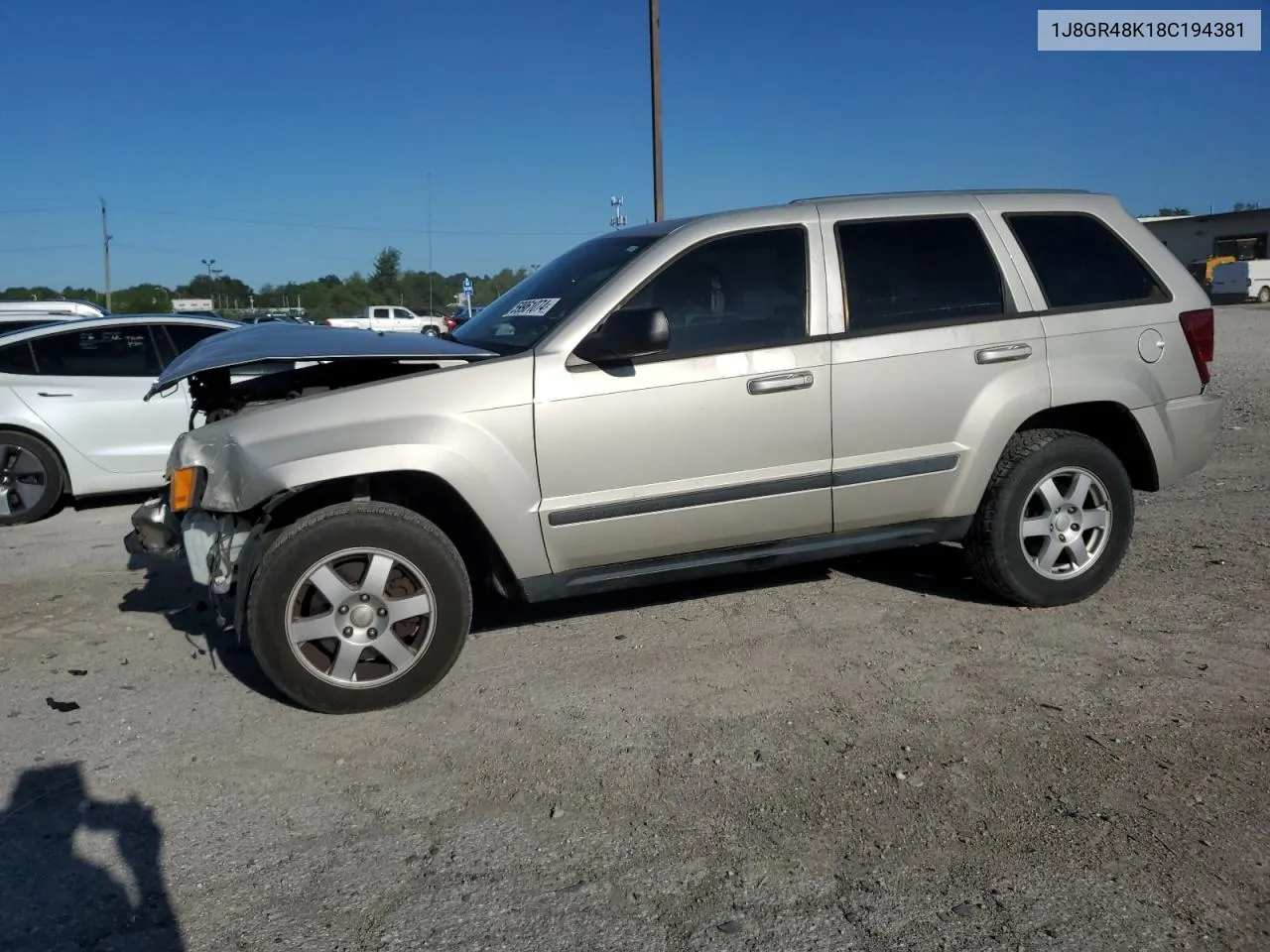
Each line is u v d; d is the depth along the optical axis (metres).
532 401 4.25
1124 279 5.20
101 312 13.12
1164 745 3.74
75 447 8.05
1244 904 2.84
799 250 4.71
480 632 5.06
